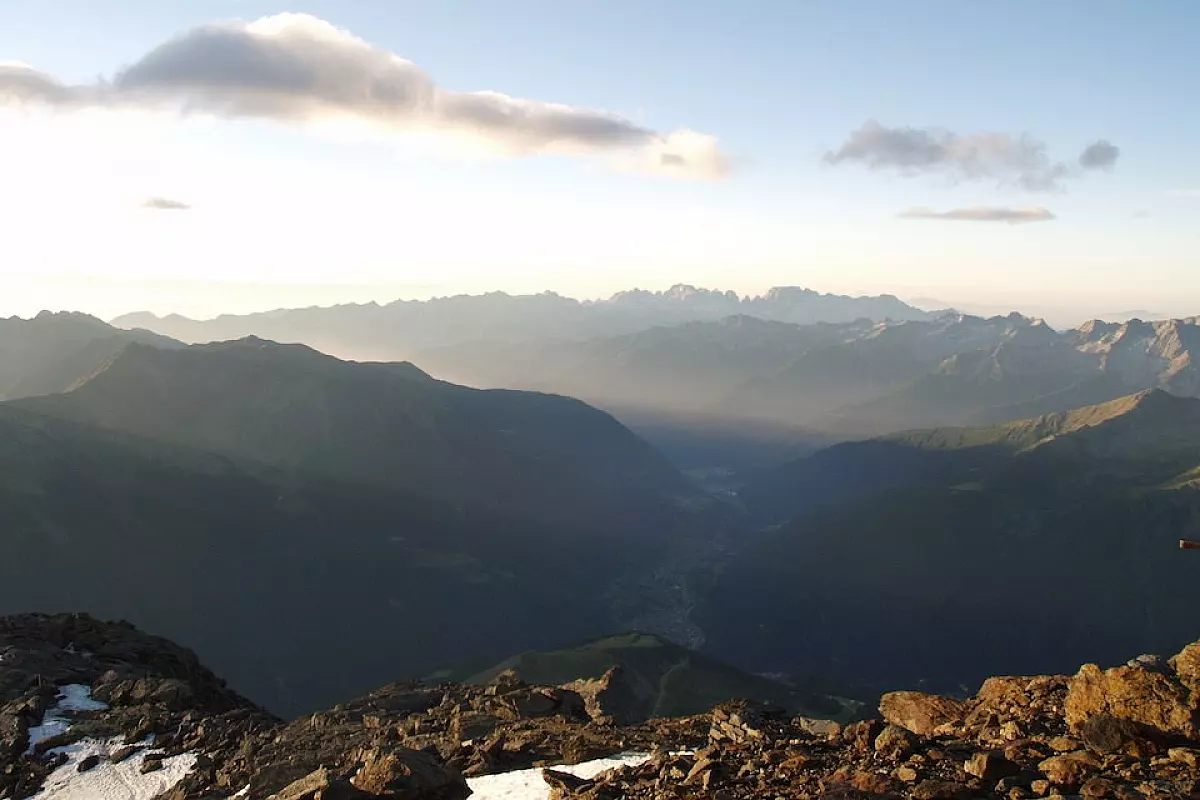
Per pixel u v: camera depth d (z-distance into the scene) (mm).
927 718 25531
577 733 30406
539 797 23328
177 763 34344
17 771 34406
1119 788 16078
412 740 31734
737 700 31219
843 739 23328
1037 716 22469
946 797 17406
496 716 34625
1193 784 15930
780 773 20500
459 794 24109
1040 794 17344
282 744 33844
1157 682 19094
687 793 20188
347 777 25859
